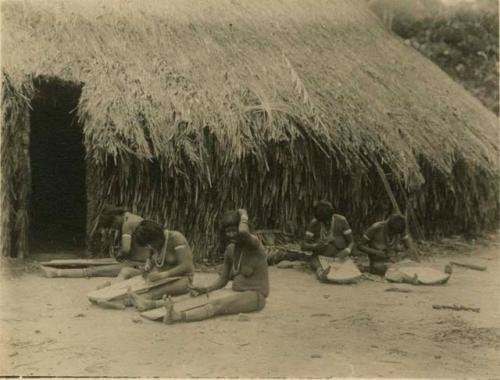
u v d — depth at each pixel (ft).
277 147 28.53
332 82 32.81
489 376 14.07
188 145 26.68
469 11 56.39
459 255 31.89
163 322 17.63
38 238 31.37
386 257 26.35
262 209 28.96
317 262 25.43
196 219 27.68
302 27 36.81
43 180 33.30
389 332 17.39
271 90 30.01
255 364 14.61
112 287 19.94
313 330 17.37
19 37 27.37
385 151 30.78
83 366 14.32
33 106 32.55
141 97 27.12
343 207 31.09
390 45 41.93
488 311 19.95
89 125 25.88
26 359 14.70
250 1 36.42
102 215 23.49
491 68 56.54
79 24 29.30
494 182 37.11
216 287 19.21
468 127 37.37
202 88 28.73
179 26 31.86
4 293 20.93
